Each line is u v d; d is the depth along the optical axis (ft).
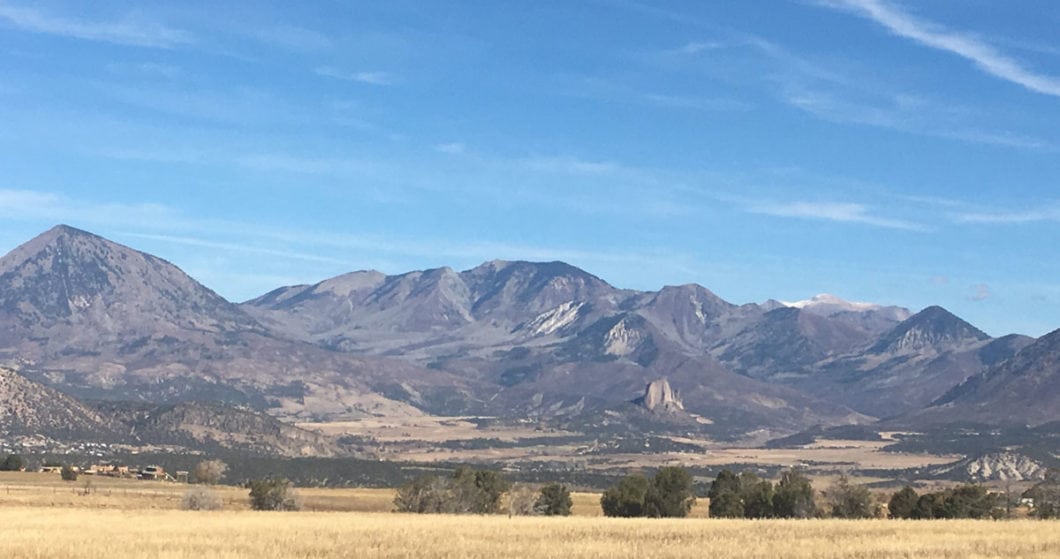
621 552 301.43
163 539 329.31
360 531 367.25
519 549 307.78
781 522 429.38
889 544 325.62
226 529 371.97
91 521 410.31
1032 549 315.58
